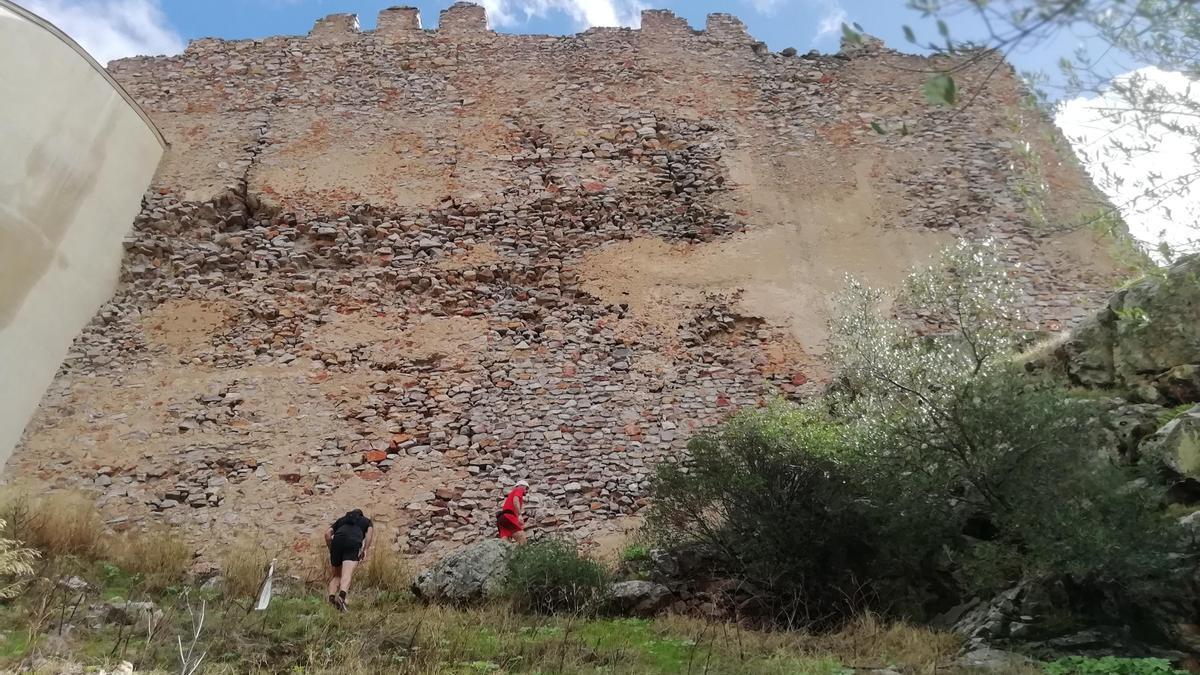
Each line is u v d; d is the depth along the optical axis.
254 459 11.08
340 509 10.51
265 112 15.95
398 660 5.72
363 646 5.95
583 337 12.46
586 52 16.92
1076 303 12.29
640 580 8.32
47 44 13.01
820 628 7.31
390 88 16.31
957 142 14.95
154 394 11.89
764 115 15.77
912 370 9.02
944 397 7.54
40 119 12.57
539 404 11.59
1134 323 8.17
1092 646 5.68
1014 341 10.88
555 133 15.43
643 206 14.33
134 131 14.55
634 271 13.37
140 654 5.49
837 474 7.74
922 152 14.89
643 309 12.82
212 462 11.05
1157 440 6.93
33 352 11.68
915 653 5.98
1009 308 11.53
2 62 12.23
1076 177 13.78
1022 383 7.22
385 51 17.02
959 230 13.63
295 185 14.68
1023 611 6.06
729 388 11.79
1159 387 7.92
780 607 7.59
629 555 9.09
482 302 12.98
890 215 14.02
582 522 10.27
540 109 15.85
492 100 16.05
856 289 12.24
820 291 12.95
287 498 10.66
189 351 12.46
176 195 14.55
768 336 12.39
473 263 13.48
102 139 13.68
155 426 11.49
